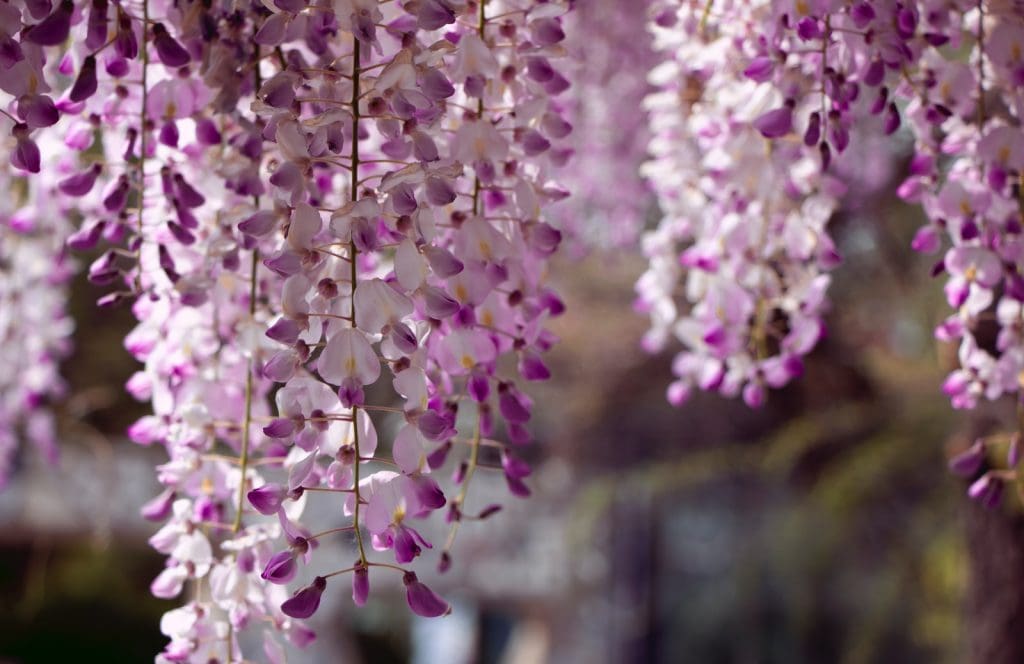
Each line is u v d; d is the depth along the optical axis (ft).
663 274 3.47
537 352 2.79
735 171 3.10
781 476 8.45
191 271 2.89
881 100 2.89
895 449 6.88
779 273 3.31
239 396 2.93
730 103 3.13
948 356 4.20
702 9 3.23
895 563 7.34
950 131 3.07
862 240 7.16
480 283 2.64
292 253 2.51
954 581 6.63
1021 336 3.05
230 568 2.74
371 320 2.49
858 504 7.21
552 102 2.89
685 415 8.76
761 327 3.26
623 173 5.52
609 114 5.38
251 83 2.80
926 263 6.65
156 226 2.90
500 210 2.77
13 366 4.61
